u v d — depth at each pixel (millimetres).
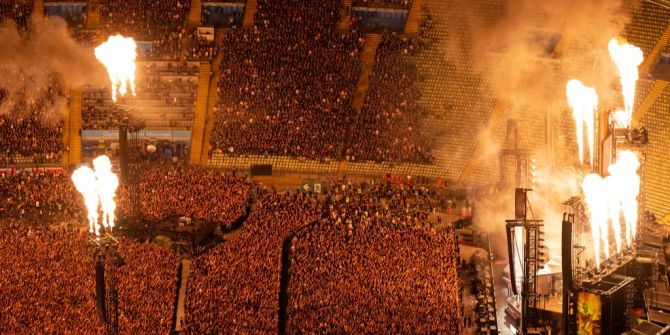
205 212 71000
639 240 55156
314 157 83688
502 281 65688
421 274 59500
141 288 58094
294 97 87688
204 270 60844
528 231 53219
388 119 86312
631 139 54656
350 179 81688
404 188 79312
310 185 77375
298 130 85188
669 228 70438
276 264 61438
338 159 83750
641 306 49688
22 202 72312
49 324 54781
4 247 62594
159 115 86750
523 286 53375
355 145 84562
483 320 57750
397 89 88438
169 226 67438
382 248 62844
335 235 64875
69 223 68125
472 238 69938
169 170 76938
